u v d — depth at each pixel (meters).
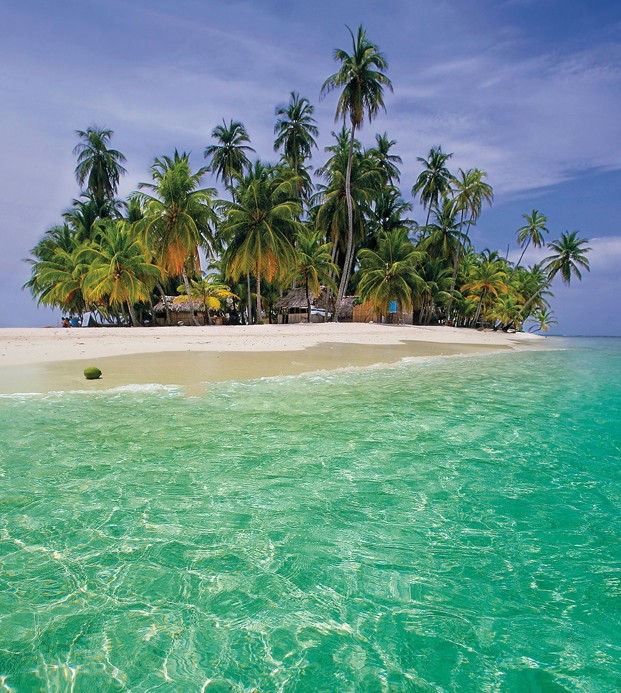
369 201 36.81
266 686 1.60
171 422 5.19
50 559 2.38
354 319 41.72
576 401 7.09
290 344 16.50
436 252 45.12
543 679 1.64
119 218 39.72
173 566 2.34
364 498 3.23
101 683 1.60
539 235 45.72
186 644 1.81
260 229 28.30
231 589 2.16
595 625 1.94
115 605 2.03
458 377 9.86
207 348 13.85
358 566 2.38
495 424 5.46
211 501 3.13
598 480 3.65
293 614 2.00
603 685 1.62
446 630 1.90
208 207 28.66
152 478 3.52
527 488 3.47
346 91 31.20
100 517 2.86
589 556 2.51
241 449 4.26
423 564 2.41
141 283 31.03
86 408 5.80
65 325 36.84
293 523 2.84
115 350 12.72
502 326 47.34
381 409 6.15
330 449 4.34
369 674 1.66
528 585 2.23
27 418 5.27
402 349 16.73
